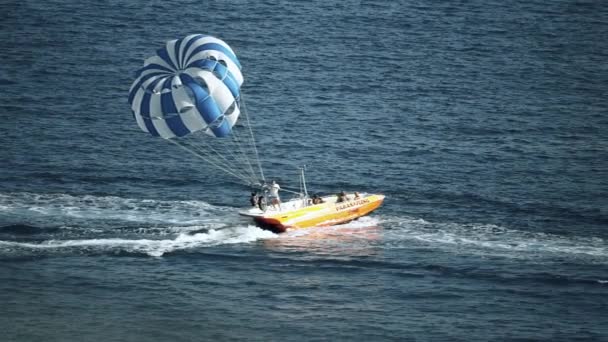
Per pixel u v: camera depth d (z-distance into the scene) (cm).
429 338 19638
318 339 19488
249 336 19500
